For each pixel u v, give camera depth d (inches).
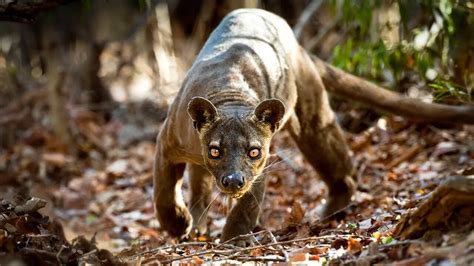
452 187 256.1
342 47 579.8
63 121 681.6
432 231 265.3
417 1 513.7
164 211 384.2
